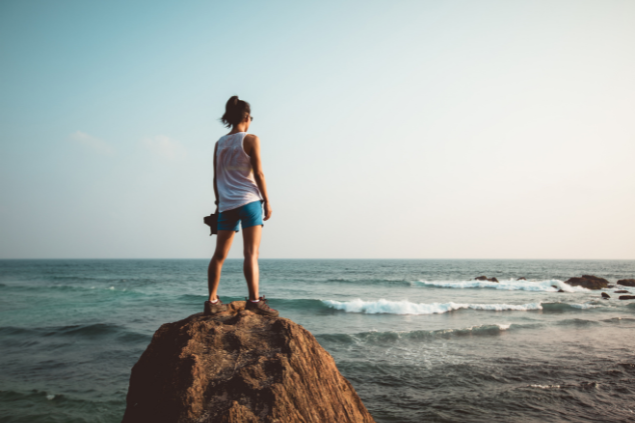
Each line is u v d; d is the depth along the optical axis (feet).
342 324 55.72
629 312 66.74
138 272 220.84
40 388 30.86
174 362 7.97
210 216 11.39
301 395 7.93
